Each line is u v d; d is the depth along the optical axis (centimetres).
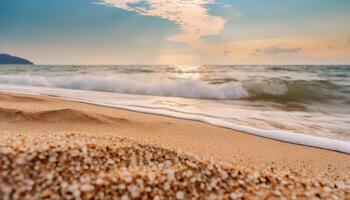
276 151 473
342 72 2191
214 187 277
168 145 434
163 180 269
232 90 1226
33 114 610
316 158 446
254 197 274
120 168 284
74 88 1501
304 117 778
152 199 242
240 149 470
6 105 732
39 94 1141
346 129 638
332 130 629
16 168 240
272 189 295
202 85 1261
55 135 366
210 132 583
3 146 271
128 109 824
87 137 366
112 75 2166
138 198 238
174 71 2727
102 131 530
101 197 229
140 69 3238
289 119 744
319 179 344
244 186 290
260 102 1082
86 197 225
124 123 614
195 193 262
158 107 889
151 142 412
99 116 634
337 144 521
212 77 1861
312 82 1391
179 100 1082
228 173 309
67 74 2386
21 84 1700
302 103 1070
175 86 1290
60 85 1566
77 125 566
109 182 249
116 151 318
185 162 320
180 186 267
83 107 821
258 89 1276
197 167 309
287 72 2289
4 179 224
